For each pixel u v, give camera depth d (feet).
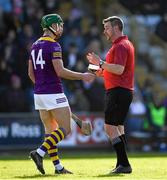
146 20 248.73
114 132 97.19
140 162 131.44
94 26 229.25
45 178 86.38
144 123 199.62
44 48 93.76
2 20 218.79
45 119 96.99
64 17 230.07
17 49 209.36
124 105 96.73
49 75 93.97
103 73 97.86
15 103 199.93
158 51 249.14
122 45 95.35
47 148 92.48
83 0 242.58
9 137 189.26
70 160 144.36
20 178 88.07
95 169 110.42
